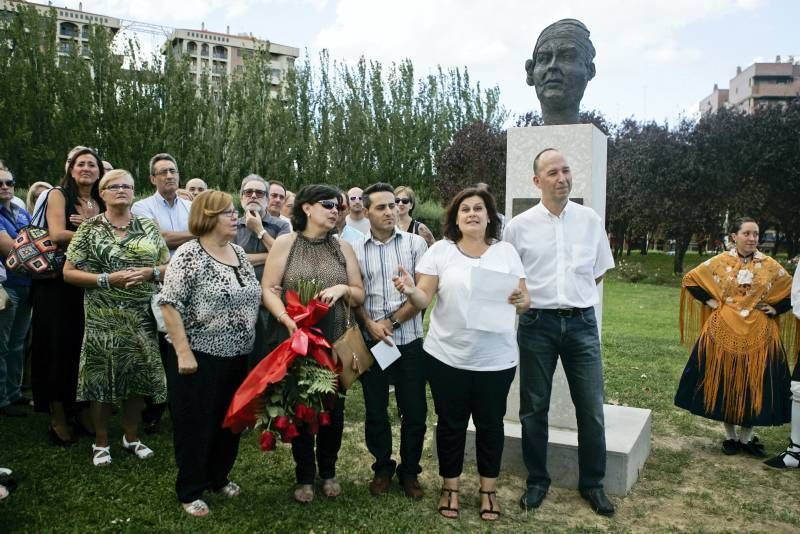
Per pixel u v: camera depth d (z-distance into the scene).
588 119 24.59
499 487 3.81
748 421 4.29
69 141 21.09
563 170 3.44
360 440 4.58
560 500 3.64
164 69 24.14
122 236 3.91
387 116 28.38
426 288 3.34
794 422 4.23
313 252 3.47
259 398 3.13
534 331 3.52
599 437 3.52
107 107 22.50
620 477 3.69
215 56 69.94
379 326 3.45
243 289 3.31
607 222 25.84
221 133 25.00
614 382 6.41
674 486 3.88
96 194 4.31
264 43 26.61
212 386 3.26
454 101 29.98
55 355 4.09
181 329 3.18
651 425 4.91
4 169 4.68
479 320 3.12
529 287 3.54
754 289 4.38
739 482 3.96
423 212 20.89
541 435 3.59
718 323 4.43
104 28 23.08
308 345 3.14
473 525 3.27
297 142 26.70
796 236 25.25
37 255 3.98
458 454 3.38
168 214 4.93
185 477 3.27
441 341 3.31
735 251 4.52
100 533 3.00
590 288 3.54
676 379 6.60
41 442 4.25
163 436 4.46
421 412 3.60
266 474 3.84
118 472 3.74
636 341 8.82
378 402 3.64
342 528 3.17
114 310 3.79
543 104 4.46
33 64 21.22
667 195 22.23
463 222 3.34
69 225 4.15
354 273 3.52
